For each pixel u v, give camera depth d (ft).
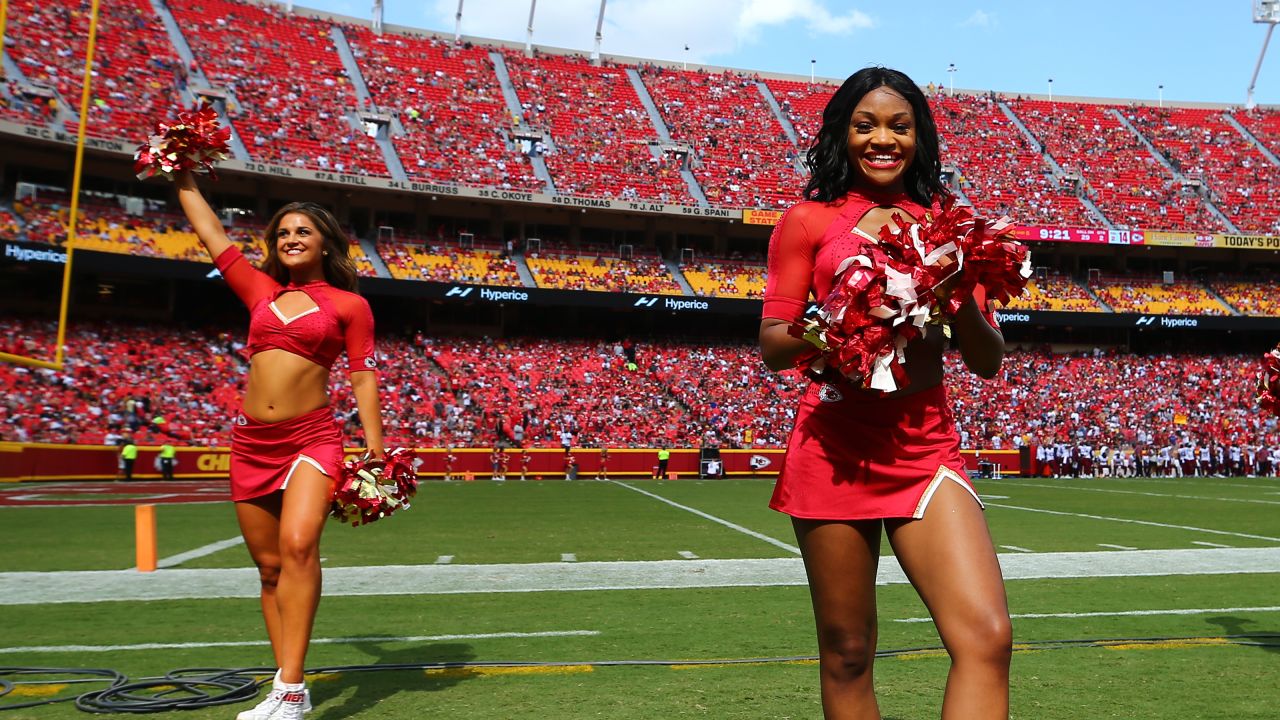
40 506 59.98
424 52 152.05
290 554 13.23
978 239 7.20
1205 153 165.89
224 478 95.96
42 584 28.73
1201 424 131.34
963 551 7.44
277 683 13.17
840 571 8.14
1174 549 39.47
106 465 93.09
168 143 14.32
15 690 16.02
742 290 138.10
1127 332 149.69
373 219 132.67
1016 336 148.46
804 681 16.55
